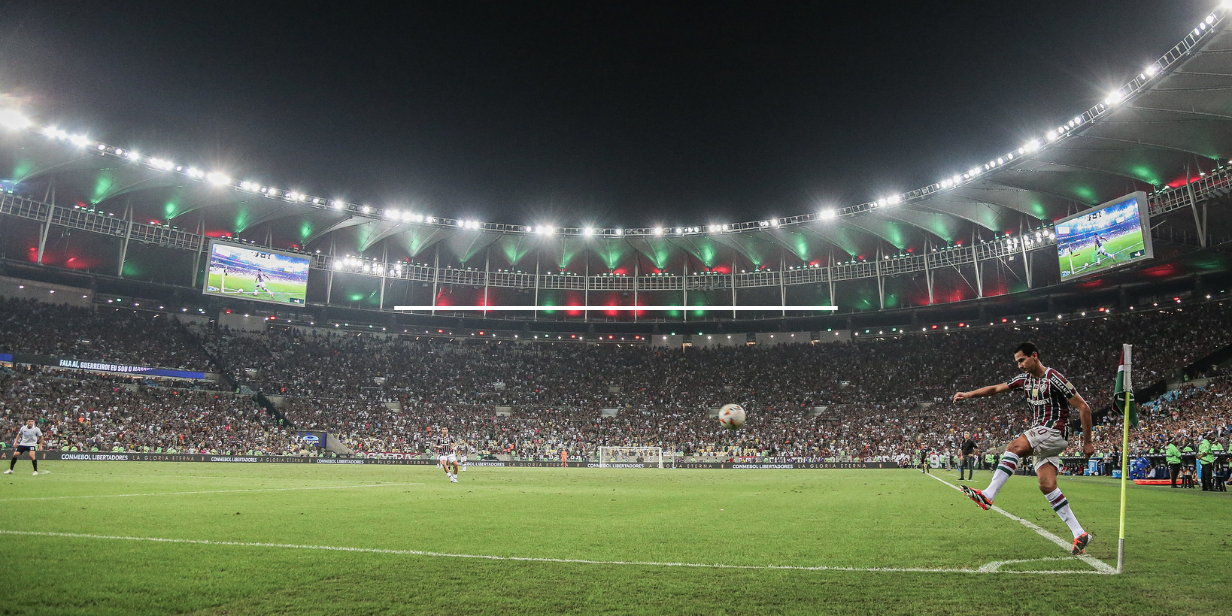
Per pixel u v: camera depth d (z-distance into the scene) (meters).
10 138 47.19
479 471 40.31
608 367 76.06
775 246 71.81
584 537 9.41
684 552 8.15
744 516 12.61
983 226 62.84
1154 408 50.09
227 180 55.72
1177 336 57.50
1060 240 53.31
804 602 5.67
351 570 6.84
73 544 8.08
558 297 77.44
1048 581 6.50
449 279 73.62
